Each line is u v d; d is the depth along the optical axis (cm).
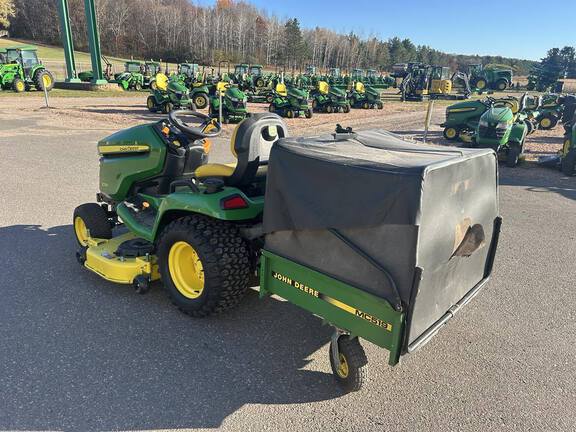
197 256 343
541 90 4428
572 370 321
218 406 274
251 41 8562
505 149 1092
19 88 2439
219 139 1280
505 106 1150
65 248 491
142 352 321
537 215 690
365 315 257
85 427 254
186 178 443
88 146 1091
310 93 2602
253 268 357
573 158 977
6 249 483
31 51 2533
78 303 380
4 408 264
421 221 230
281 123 368
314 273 276
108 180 466
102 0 8169
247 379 299
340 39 9725
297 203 275
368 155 275
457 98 3334
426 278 251
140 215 434
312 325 365
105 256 398
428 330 267
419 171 229
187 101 1831
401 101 3152
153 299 392
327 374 307
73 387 283
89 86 2791
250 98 2498
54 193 695
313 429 260
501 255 526
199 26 8338
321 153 274
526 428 266
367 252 248
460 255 281
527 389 300
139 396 279
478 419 272
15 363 303
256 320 368
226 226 345
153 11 8462
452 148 314
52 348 320
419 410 278
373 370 314
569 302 419
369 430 261
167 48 8250
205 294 341
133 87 2925
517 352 341
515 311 401
